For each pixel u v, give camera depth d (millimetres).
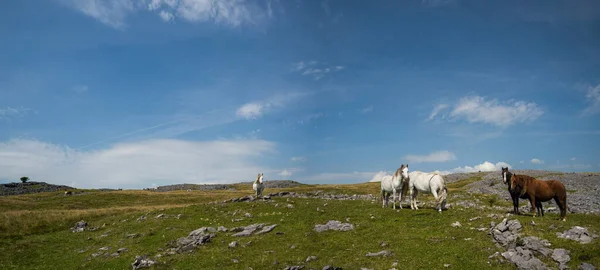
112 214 42562
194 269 20031
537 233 18594
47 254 27297
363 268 17781
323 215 30484
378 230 23781
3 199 60938
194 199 69562
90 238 30484
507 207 37250
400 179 29266
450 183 85938
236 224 29609
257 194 45219
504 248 18188
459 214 25172
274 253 21406
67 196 70938
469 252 18297
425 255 18578
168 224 31219
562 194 22203
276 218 30500
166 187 125438
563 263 15758
